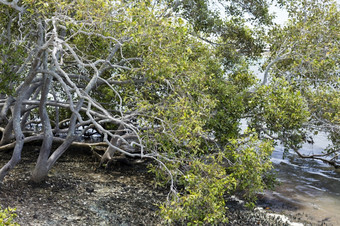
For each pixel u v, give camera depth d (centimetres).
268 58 1770
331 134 1628
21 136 1163
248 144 1125
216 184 970
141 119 1055
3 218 588
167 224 1086
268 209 1305
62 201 1202
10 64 1103
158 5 1042
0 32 1343
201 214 952
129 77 1248
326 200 1435
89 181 1442
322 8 1577
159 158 1108
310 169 1908
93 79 1212
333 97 1466
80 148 1873
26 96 1330
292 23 1628
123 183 1462
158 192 1383
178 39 1034
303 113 1310
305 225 1173
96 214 1133
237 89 1495
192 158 1098
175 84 1168
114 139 1622
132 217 1133
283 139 1387
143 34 993
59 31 1317
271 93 1341
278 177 1733
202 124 1078
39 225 1003
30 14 1123
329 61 1494
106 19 950
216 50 1734
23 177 1369
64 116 2114
